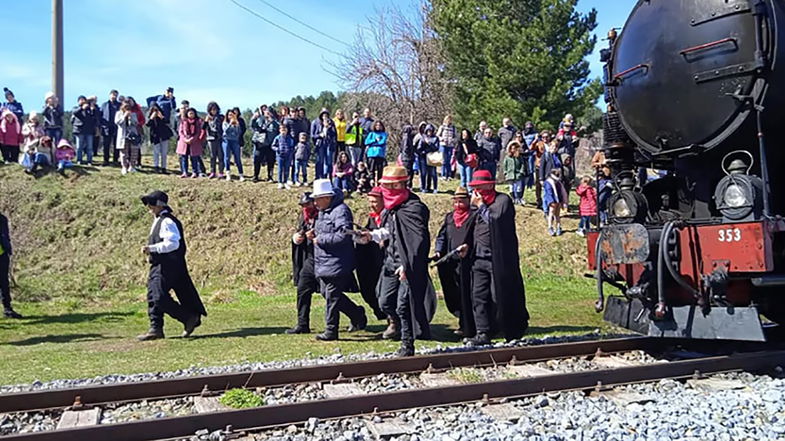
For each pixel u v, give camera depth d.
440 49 34.78
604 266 7.27
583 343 7.52
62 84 18.27
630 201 7.12
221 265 14.15
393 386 6.17
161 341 8.89
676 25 6.74
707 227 6.28
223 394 5.84
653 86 6.93
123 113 16.75
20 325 10.54
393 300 8.50
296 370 6.20
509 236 8.30
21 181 15.54
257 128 17.61
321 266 8.64
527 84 28.64
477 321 8.40
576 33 29.41
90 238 14.28
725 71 6.29
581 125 29.44
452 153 20.34
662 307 6.37
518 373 6.71
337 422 5.02
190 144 17.11
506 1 30.50
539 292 13.89
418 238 7.38
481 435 4.73
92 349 8.39
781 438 4.71
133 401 5.69
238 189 16.52
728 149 6.57
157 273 8.95
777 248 6.46
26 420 5.32
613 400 5.65
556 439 4.66
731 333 6.21
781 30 6.14
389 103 35.66
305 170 17.56
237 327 10.08
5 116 16.42
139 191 15.79
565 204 17.23
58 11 18.12
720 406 5.39
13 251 13.62
